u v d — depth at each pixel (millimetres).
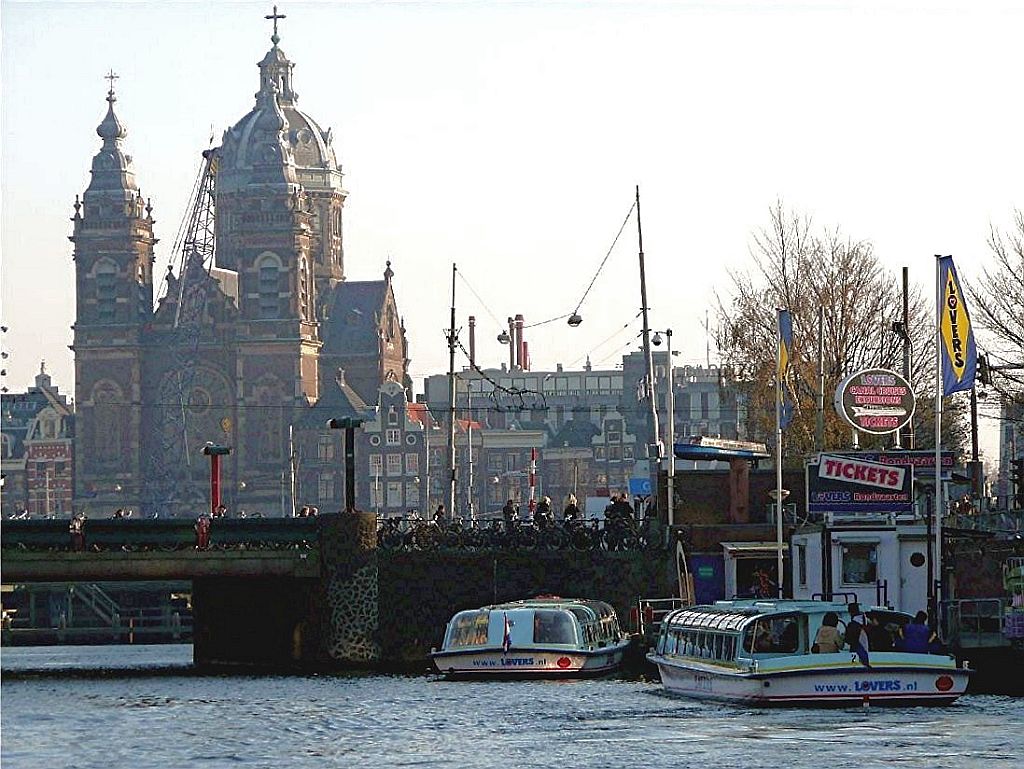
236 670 138250
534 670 117688
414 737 90000
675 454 134375
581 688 111250
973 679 103500
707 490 137500
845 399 118125
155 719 100938
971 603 111500
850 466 116000
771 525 133250
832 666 93500
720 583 132875
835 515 117500
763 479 136750
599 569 138250
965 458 169625
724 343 163750
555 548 139000
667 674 105625
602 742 85562
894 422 118438
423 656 138500
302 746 88250
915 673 93938
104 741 91938
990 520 121188
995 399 149500
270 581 145125
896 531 115625
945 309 107625
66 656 179125
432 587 138625
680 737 86125
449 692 110562
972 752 79750
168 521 137375
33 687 124062
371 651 137500
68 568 134250
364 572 137375
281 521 138875
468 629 120312
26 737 93875
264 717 100438
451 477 187750
